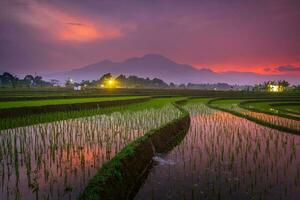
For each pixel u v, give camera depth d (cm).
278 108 5269
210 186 1242
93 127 2509
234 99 7931
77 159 1516
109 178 1062
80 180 1215
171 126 2345
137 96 7269
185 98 7575
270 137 2272
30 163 1426
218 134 2428
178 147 1972
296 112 4309
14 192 1087
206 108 4869
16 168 1275
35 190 1103
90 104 4238
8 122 2636
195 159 1664
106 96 6838
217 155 1744
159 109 4203
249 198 1119
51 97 5347
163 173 1421
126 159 1292
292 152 1808
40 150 1669
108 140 1980
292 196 1137
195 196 1140
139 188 1241
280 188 1218
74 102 4219
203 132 2533
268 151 1827
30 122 2691
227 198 1120
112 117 3228
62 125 2578
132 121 2902
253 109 4394
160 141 1964
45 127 2378
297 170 1452
